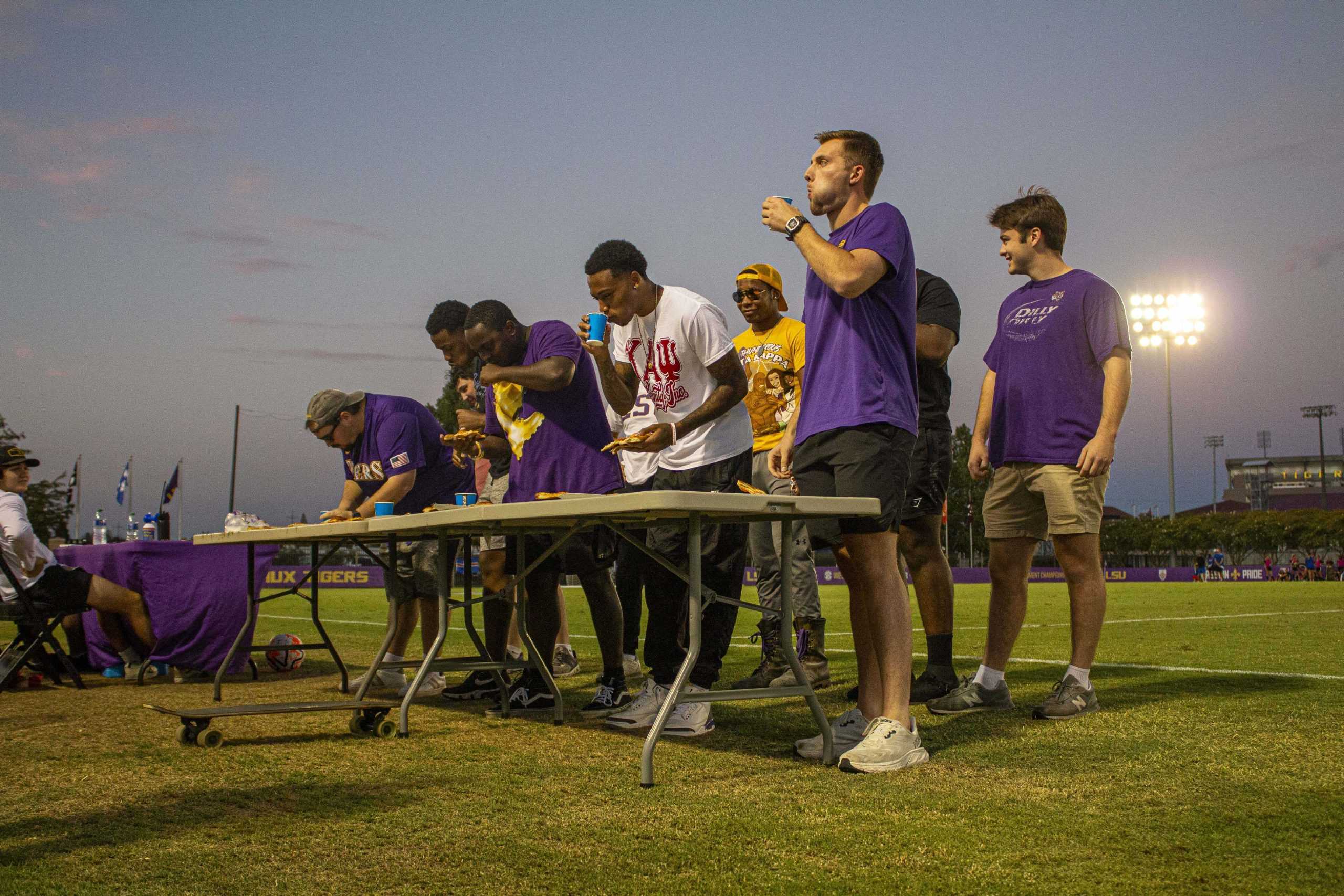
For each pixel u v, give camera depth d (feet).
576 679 16.70
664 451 12.26
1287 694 12.98
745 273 16.47
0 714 12.96
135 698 14.79
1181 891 5.41
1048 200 12.55
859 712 9.69
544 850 6.23
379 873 5.81
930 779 8.19
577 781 8.28
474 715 12.63
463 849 6.27
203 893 5.48
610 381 12.30
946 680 13.26
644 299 11.82
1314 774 8.26
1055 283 12.30
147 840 6.56
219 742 10.27
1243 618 32.81
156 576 16.87
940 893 5.38
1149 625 29.01
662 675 11.19
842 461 9.16
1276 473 384.06
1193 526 186.70
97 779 8.57
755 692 8.75
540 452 13.10
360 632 28.81
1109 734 10.18
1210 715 11.25
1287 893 5.37
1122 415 11.53
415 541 15.17
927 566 13.29
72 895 5.44
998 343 12.80
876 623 9.05
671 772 8.65
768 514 9.21
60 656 16.10
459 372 17.81
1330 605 44.24
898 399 9.21
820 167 10.11
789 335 16.30
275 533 13.51
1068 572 11.76
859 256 8.88
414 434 15.66
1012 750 9.40
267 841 6.50
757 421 16.49
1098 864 5.87
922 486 13.11
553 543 12.75
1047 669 16.94
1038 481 11.87
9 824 7.03
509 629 15.19
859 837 6.45
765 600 15.28
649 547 11.16
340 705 10.71
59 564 16.51
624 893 5.41
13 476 16.31
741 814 7.09
